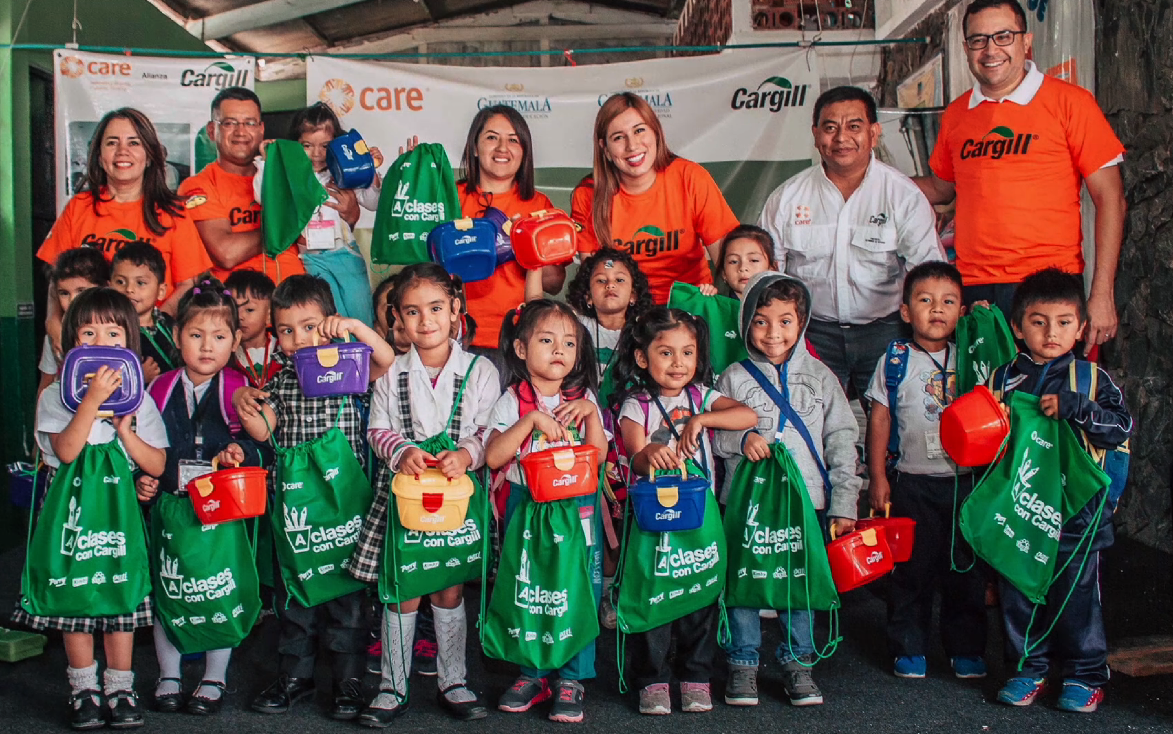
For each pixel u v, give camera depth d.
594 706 2.93
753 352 3.08
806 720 2.79
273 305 3.03
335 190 4.39
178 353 3.57
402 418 2.86
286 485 2.79
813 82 5.26
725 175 5.32
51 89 5.28
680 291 3.36
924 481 3.09
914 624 3.09
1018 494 2.83
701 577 2.78
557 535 2.70
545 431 2.75
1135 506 4.33
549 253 3.38
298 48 10.08
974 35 3.54
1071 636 2.83
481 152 3.73
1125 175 4.32
